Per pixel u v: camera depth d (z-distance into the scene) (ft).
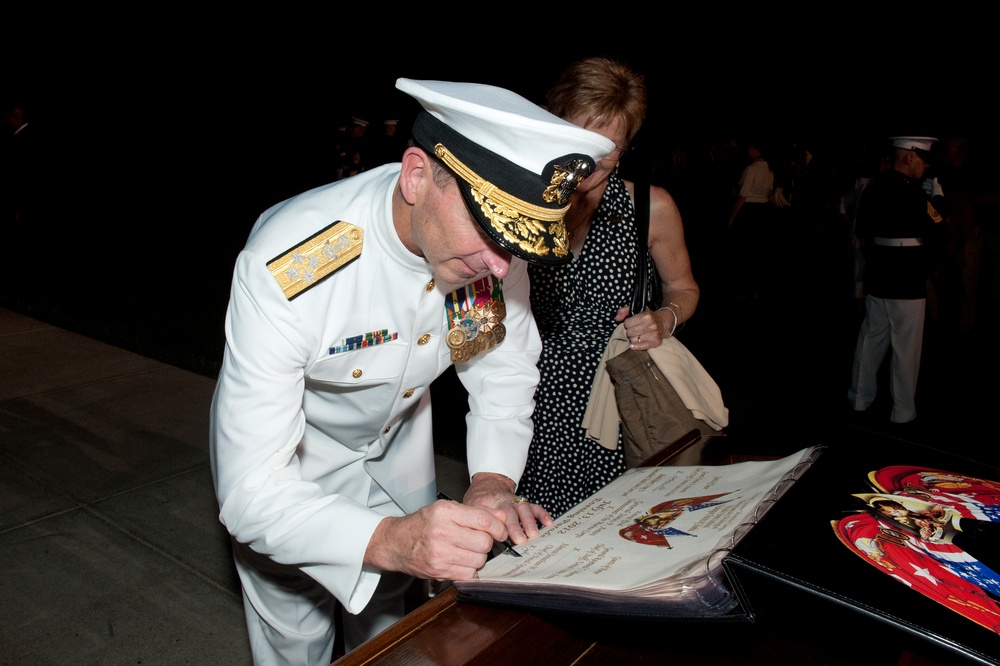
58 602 7.86
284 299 3.60
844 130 46.37
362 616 5.44
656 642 3.08
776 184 26.22
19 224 24.70
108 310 19.02
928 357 18.88
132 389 13.55
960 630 2.27
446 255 3.30
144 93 51.24
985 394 16.34
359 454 4.84
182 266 25.07
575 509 3.59
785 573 2.52
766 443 4.42
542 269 6.00
